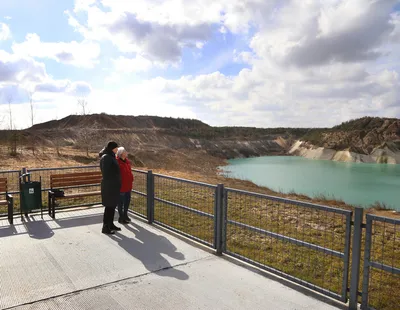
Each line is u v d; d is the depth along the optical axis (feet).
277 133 444.96
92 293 11.70
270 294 11.84
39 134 228.84
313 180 121.80
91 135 248.52
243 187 68.18
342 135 306.76
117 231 19.61
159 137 324.60
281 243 21.86
